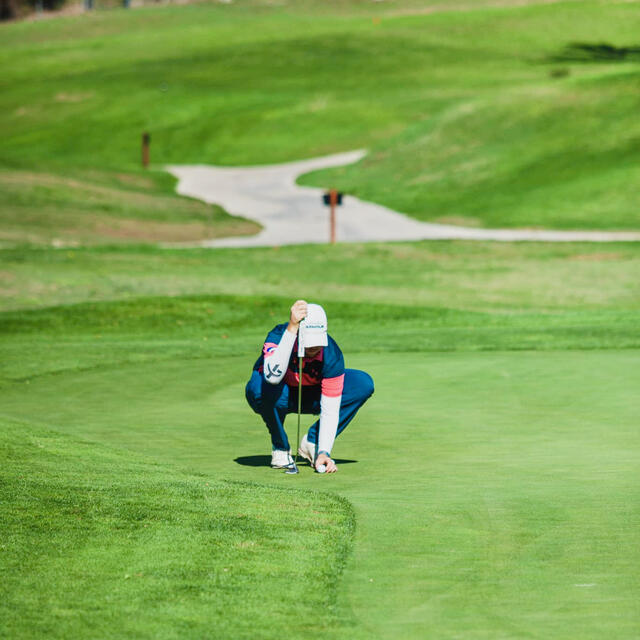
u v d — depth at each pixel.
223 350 48.47
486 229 154.88
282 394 21.83
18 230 129.12
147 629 11.74
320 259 106.31
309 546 15.10
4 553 14.51
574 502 18.09
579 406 30.30
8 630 11.67
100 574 13.66
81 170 193.88
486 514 17.22
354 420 28.19
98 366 41.91
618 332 54.75
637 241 122.38
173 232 141.75
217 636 11.59
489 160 199.88
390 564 14.37
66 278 87.19
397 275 97.31
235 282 90.19
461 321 69.06
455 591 13.24
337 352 21.50
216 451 24.16
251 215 170.50
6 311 72.31
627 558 14.65
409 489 19.44
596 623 12.13
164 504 17.42
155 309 74.19
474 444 24.69
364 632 11.82
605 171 181.25
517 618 12.30
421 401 31.47
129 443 25.20
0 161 183.25
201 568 13.96
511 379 35.75
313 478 20.77
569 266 102.88
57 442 24.09
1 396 33.78
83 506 17.17
